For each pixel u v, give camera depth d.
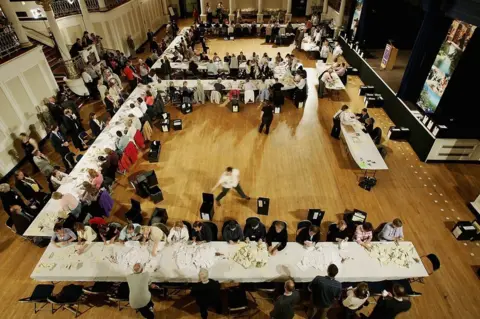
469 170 8.52
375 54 14.77
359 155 7.88
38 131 9.95
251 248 5.41
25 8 13.03
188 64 13.98
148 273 4.73
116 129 9.12
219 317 5.35
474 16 7.04
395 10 14.55
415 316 5.30
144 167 8.83
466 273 5.98
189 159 9.12
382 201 7.61
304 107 11.82
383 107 11.62
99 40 14.27
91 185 6.66
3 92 8.62
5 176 8.67
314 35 17.16
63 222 6.11
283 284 5.07
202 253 5.29
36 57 9.80
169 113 11.38
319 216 6.53
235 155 9.27
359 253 5.33
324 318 4.86
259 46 18.67
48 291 5.20
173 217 7.23
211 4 24.19
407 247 5.44
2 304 5.55
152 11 21.34
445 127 8.14
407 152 9.25
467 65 7.96
